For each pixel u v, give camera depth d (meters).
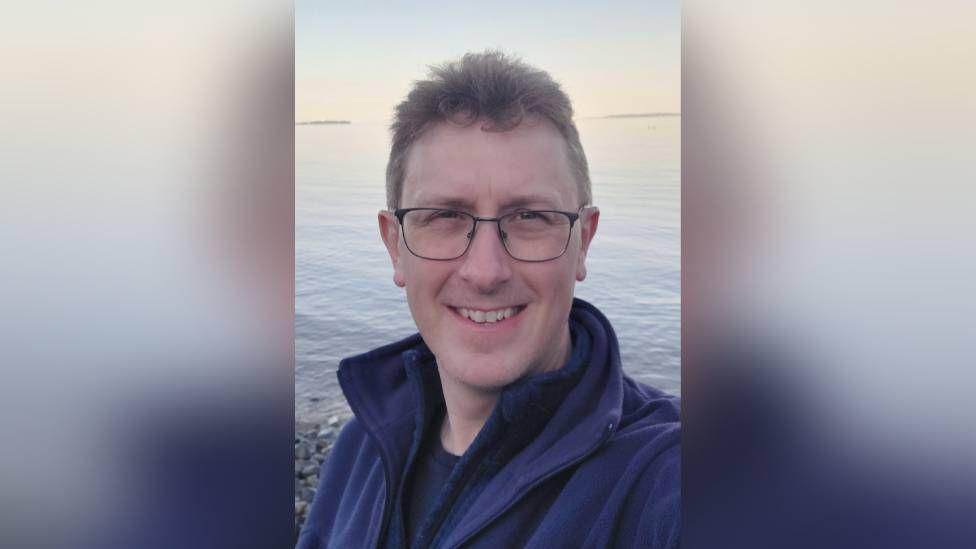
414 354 0.55
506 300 0.53
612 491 0.54
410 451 0.56
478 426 0.55
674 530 0.54
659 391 0.55
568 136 0.53
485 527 0.54
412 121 0.53
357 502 0.57
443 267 0.53
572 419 0.54
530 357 0.53
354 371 0.56
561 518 0.54
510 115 0.52
